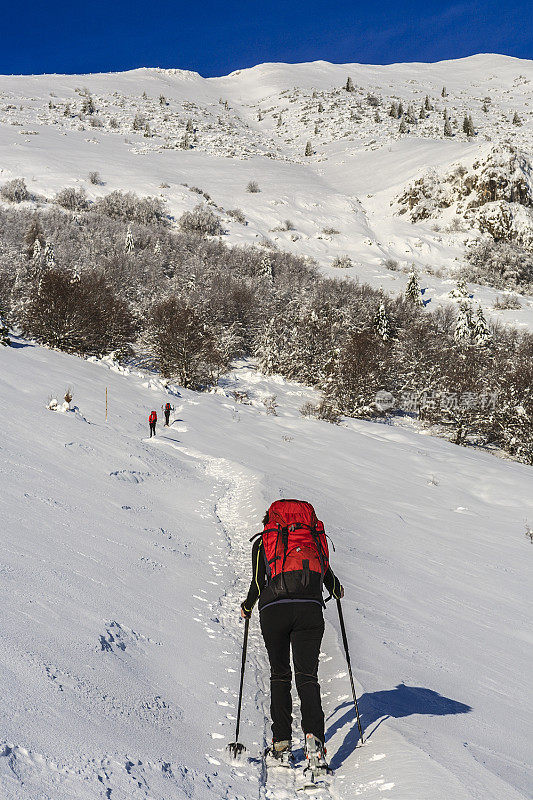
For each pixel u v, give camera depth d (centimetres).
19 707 266
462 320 6806
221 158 18012
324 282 8506
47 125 18775
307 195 15162
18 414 1886
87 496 1060
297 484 1981
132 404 3244
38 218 9612
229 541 1099
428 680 495
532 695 536
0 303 5053
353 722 371
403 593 880
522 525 2028
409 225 13938
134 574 651
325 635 571
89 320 4731
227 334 6125
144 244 9619
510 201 13425
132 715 316
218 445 2683
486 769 299
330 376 5381
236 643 538
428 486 2570
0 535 601
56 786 219
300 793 292
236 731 328
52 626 394
